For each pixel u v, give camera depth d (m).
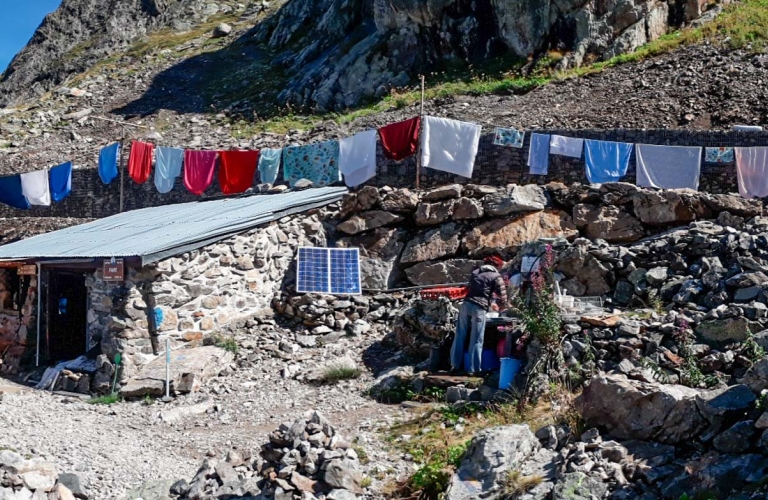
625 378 6.64
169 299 11.63
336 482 6.36
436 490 6.29
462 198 13.75
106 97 36.53
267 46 40.31
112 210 22.84
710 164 14.79
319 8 39.72
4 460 6.35
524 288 10.00
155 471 7.45
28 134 32.31
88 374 11.37
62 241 14.85
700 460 5.54
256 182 18.64
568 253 10.62
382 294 13.03
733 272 9.20
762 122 17.92
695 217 12.13
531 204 13.30
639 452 5.96
